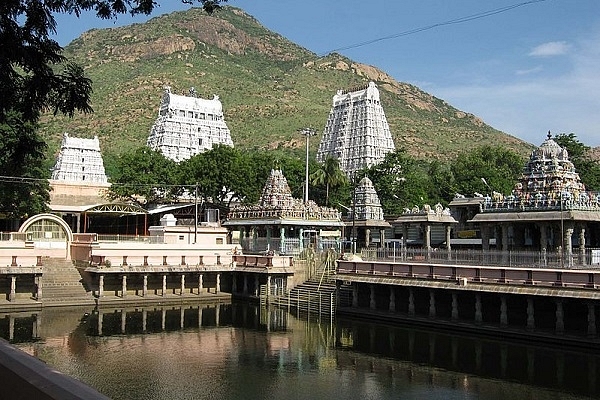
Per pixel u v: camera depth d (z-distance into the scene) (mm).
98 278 56969
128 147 172625
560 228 48250
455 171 118625
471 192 102562
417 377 31250
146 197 85125
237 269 61844
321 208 68812
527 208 49375
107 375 31188
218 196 86625
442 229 77500
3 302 52031
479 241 67125
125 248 59500
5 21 12922
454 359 35125
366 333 43250
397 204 93625
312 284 56750
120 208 73000
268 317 50938
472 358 35250
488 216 51938
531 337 38844
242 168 83812
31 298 54094
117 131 189875
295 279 58938
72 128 193500
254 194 84188
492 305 43406
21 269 52094
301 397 27672
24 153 15938
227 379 30688
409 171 100438
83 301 55375
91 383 29625
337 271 52594
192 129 134000
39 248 57531
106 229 83438
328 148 135875
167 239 68125
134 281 59656
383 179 94500
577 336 36844
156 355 36031
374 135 127062
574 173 51031
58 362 33844
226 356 36000
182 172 84438
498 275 41031
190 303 59125
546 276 38438
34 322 46500
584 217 46688
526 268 40500
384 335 42375
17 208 63438
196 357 35594
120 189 81438
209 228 71500
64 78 14094
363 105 128750
